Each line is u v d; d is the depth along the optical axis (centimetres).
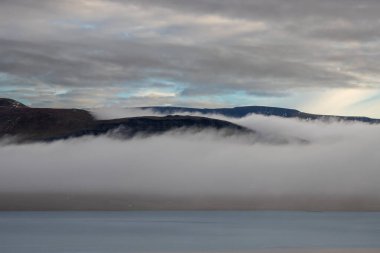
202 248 9588
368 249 9306
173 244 10500
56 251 9069
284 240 11638
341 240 11662
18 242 10912
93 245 10250
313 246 9962
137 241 11288
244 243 10725
